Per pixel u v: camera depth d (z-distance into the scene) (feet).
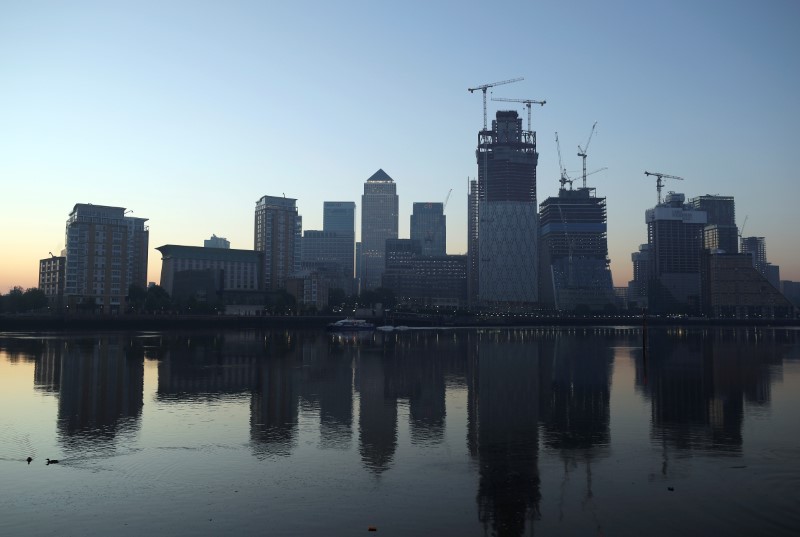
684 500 144.05
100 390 303.48
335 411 250.78
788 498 145.07
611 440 200.85
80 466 170.71
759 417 239.30
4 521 132.05
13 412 245.65
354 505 141.49
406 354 542.16
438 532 126.82
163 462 174.91
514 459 178.19
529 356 524.52
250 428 217.97
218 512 137.18
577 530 127.65
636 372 396.57
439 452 185.98
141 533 126.41
